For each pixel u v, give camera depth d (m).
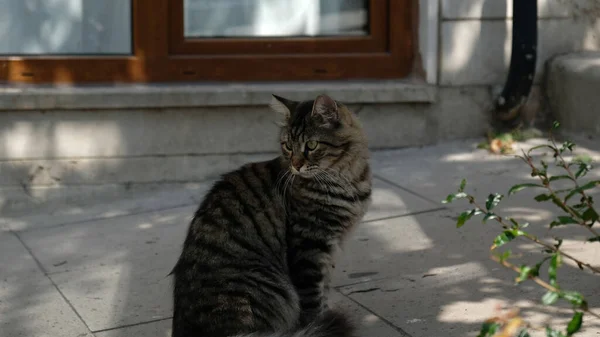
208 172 4.00
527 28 3.95
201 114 3.96
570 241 3.30
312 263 2.99
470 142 4.10
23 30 4.03
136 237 3.57
